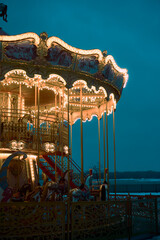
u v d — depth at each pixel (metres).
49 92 17.19
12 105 16.62
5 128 13.79
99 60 13.25
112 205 11.18
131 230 11.79
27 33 11.48
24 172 14.63
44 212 9.19
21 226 8.80
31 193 10.93
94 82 13.88
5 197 10.16
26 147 13.84
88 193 12.05
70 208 10.19
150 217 12.87
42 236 9.05
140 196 16.36
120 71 15.11
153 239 11.56
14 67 12.05
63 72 12.73
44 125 15.36
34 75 12.30
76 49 12.40
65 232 9.66
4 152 14.13
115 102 16.78
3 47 11.53
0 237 8.47
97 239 10.24
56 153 15.90
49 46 11.86
